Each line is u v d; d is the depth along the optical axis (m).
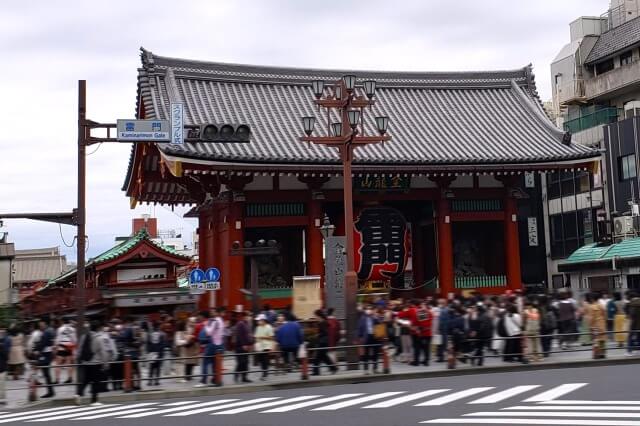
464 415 13.67
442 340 23.16
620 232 44.00
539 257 47.59
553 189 54.28
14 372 24.58
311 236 34.03
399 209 40.06
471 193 36.84
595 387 17.16
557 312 25.64
